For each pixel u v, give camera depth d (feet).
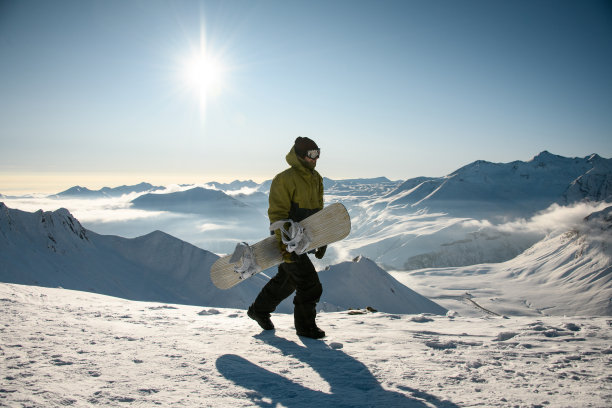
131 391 5.96
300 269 10.84
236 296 206.08
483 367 7.85
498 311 459.73
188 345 9.28
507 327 13.26
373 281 258.37
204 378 6.78
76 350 8.13
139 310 16.14
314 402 5.82
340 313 18.89
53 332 9.64
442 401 5.90
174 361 7.75
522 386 6.64
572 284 622.13
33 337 8.96
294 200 11.13
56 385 5.98
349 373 7.37
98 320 12.23
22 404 5.16
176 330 11.26
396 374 7.29
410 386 6.62
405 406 5.67
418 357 8.64
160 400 5.67
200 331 11.27
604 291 545.03
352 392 6.29
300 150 10.96
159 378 6.67
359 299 240.94
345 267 261.65
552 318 15.87
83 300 18.99
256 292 212.84
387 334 11.51
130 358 7.78
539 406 5.68
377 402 5.84
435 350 9.44
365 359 8.43
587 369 7.75
